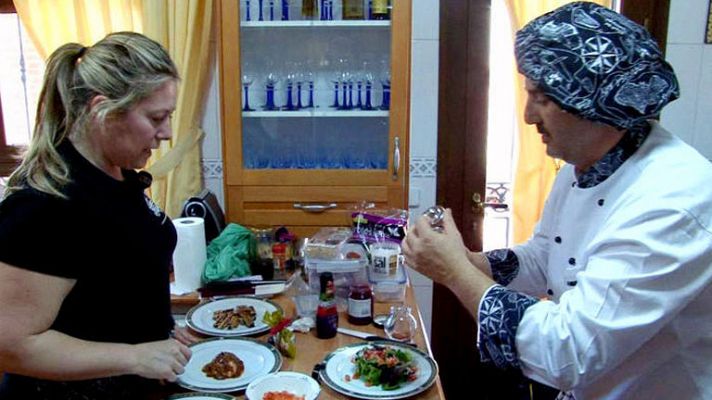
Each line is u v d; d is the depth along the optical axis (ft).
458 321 8.45
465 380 8.64
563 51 2.99
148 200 4.12
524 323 3.09
